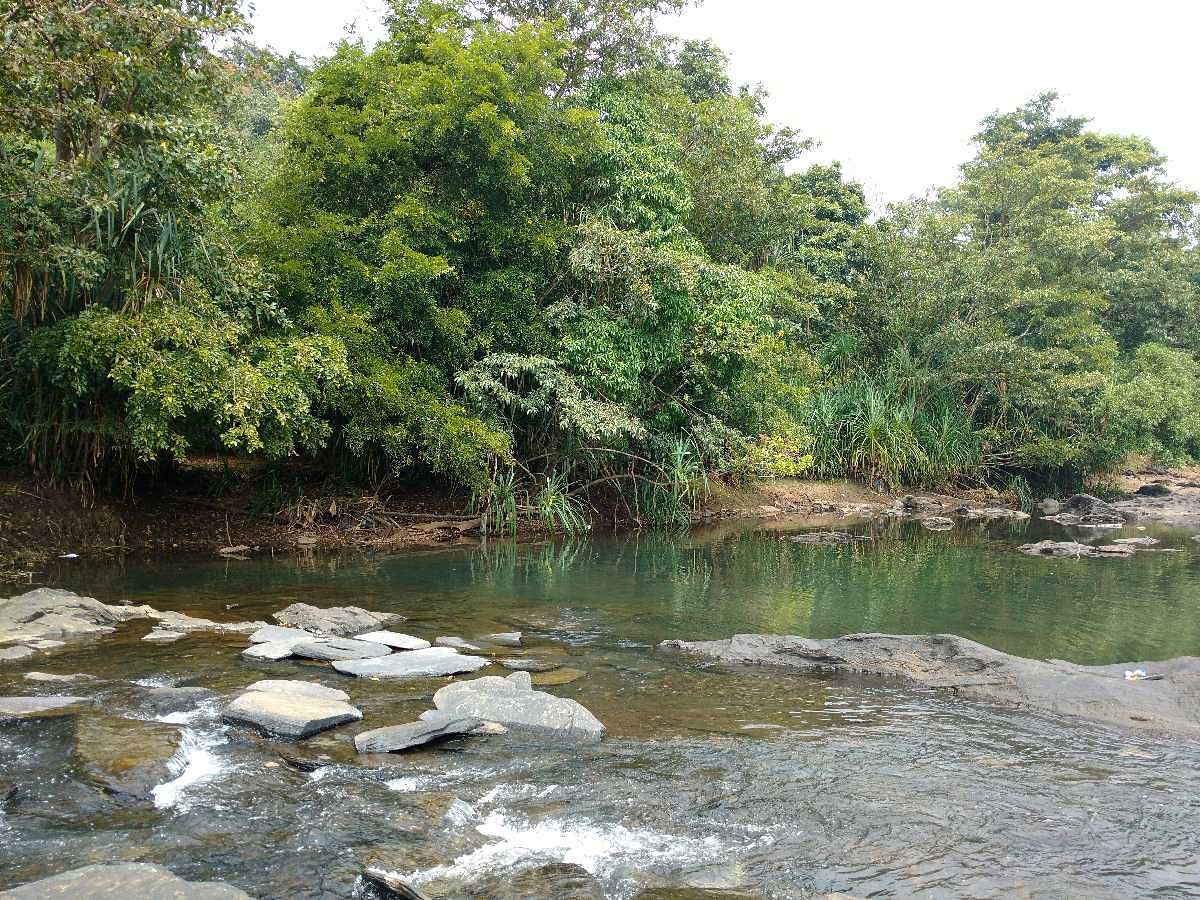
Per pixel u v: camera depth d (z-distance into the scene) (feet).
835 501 88.33
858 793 19.21
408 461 57.41
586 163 64.39
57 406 46.60
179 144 40.57
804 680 28.58
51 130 39.42
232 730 21.77
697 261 62.75
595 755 21.24
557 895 14.62
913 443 92.84
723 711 25.14
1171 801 18.99
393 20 65.31
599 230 60.95
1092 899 14.88
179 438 43.62
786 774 20.22
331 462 62.95
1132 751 22.07
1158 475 116.57
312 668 27.91
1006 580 49.57
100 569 45.11
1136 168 142.41
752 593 44.55
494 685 24.79
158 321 40.75
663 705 25.63
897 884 15.30
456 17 64.03
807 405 89.81
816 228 105.50
